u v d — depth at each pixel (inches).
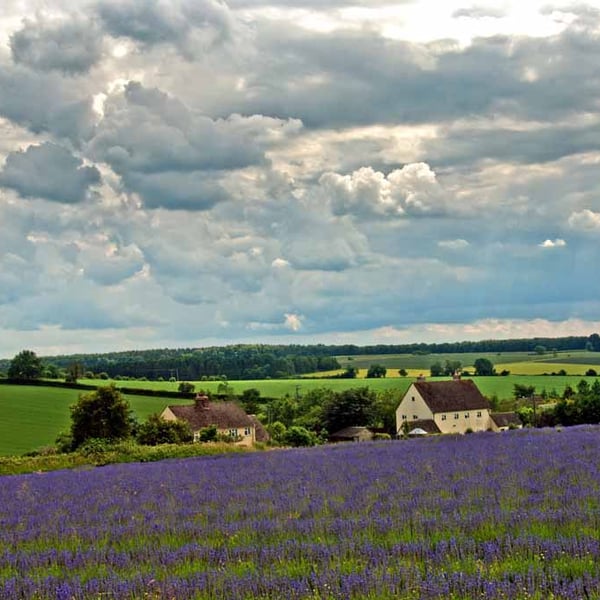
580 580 476.7
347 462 1432.1
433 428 5334.6
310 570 557.0
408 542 619.5
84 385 6850.4
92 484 1348.4
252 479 1233.4
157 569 595.2
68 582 571.5
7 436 4972.9
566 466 1089.4
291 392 7770.7
